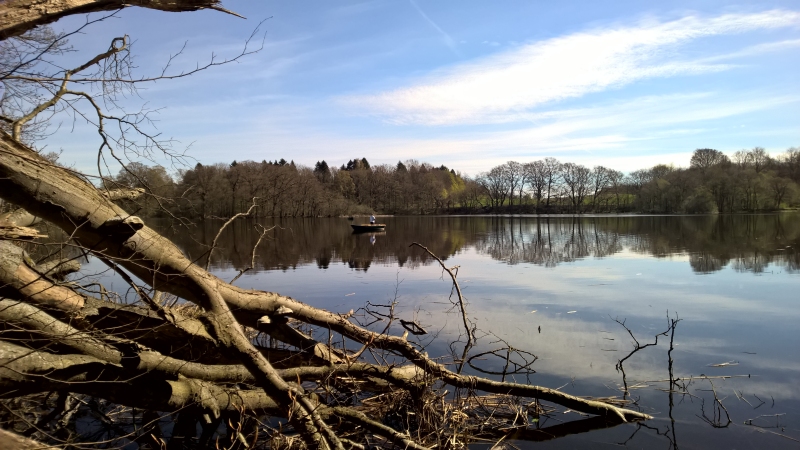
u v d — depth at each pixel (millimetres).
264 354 5254
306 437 4039
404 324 5973
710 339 7844
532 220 57312
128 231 3973
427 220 61969
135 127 4109
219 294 4477
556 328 8602
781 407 5434
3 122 3951
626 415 5273
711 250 20031
